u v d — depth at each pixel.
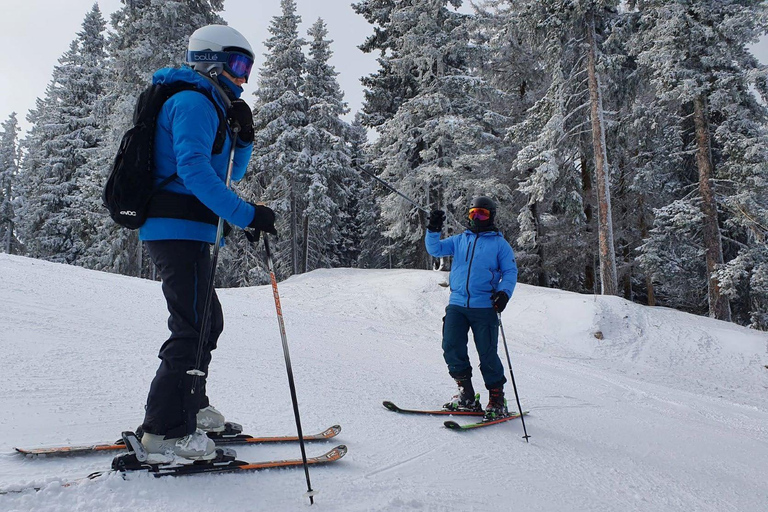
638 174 19.72
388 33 22.69
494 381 4.26
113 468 1.93
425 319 12.99
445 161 19.98
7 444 2.25
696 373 10.99
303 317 9.86
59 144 29.97
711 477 3.47
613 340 12.39
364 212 34.69
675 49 15.77
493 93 20.39
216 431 2.52
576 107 18.25
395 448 2.91
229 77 2.28
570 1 16.56
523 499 2.45
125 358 4.48
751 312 17.81
